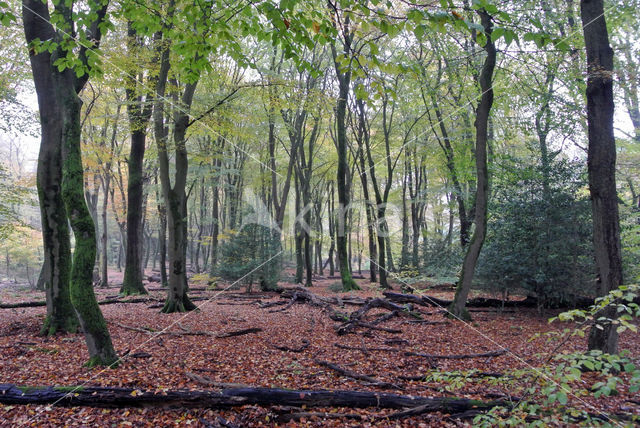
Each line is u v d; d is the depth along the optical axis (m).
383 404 3.95
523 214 9.37
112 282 23.55
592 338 5.07
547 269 9.04
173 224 9.91
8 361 5.48
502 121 13.03
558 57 8.53
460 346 6.66
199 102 9.95
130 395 3.95
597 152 5.16
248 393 4.01
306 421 3.75
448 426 3.59
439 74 13.41
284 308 11.22
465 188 15.34
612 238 5.04
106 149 15.27
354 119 19.16
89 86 15.18
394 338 7.25
